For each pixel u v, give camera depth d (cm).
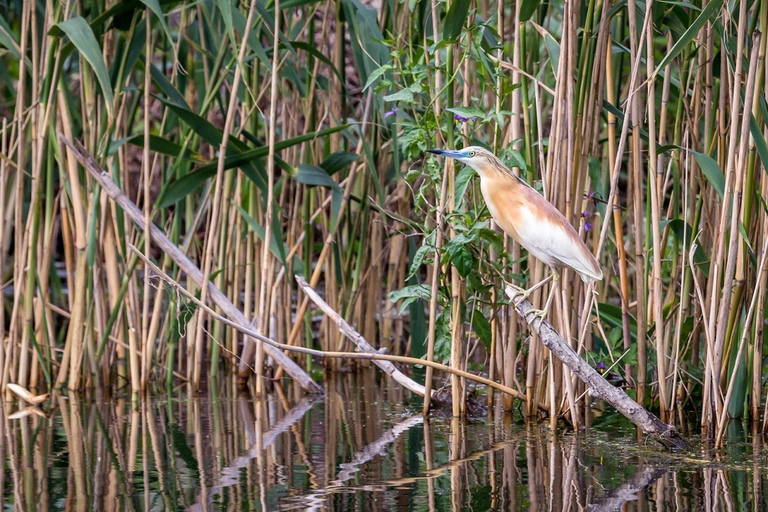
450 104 883
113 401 1077
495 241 872
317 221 1442
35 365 1148
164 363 1270
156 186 1856
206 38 1222
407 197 1310
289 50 1158
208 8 1147
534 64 1065
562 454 778
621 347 1048
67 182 1172
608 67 912
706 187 1008
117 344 1249
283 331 1297
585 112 858
